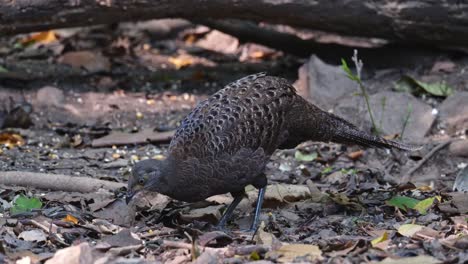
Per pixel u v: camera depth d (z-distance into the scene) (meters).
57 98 13.91
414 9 13.42
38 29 13.52
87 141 12.79
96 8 13.28
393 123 13.00
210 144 9.03
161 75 15.48
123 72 15.55
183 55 16.73
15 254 8.17
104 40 17.09
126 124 13.54
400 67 14.60
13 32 13.51
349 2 13.50
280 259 8.01
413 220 9.43
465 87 13.80
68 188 10.65
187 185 9.05
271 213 9.96
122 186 10.67
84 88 14.55
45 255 8.20
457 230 8.98
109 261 7.76
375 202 10.31
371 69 14.70
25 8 13.13
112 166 11.83
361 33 14.02
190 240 8.55
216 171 9.08
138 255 8.30
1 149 12.37
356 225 9.36
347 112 13.30
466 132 12.91
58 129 13.08
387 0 13.45
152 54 16.75
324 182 11.56
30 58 15.99
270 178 11.53
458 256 7.86
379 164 12.23
